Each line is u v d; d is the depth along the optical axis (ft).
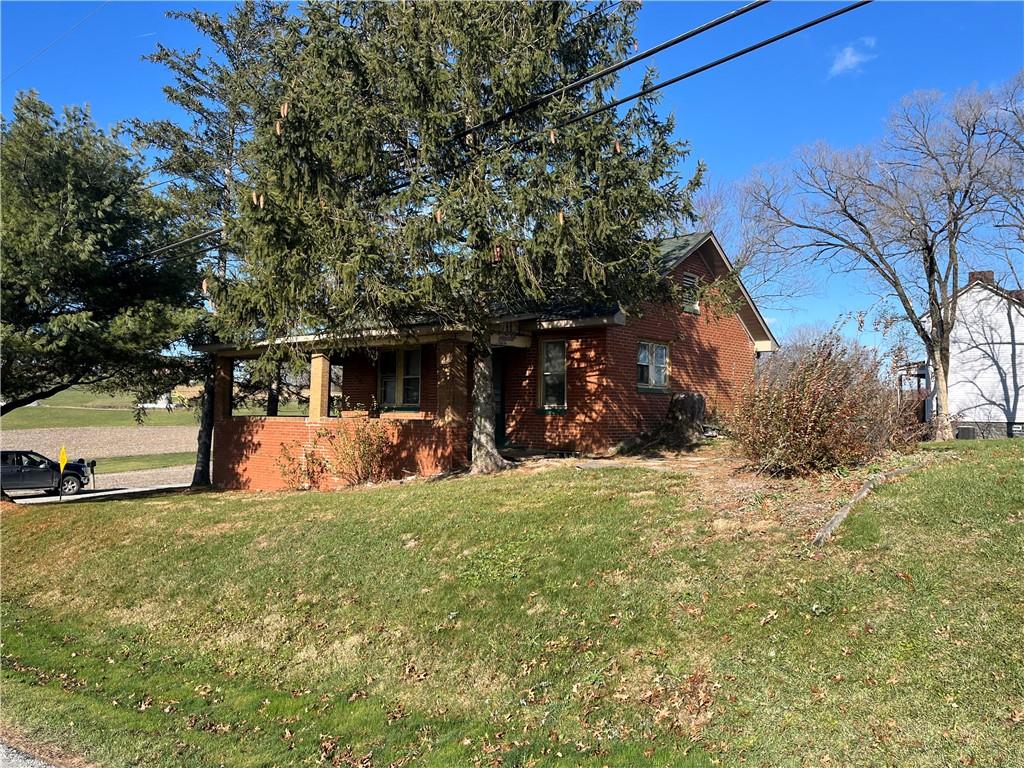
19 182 49.44
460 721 17.47
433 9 34.65
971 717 13.50
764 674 16.15
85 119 52.24
